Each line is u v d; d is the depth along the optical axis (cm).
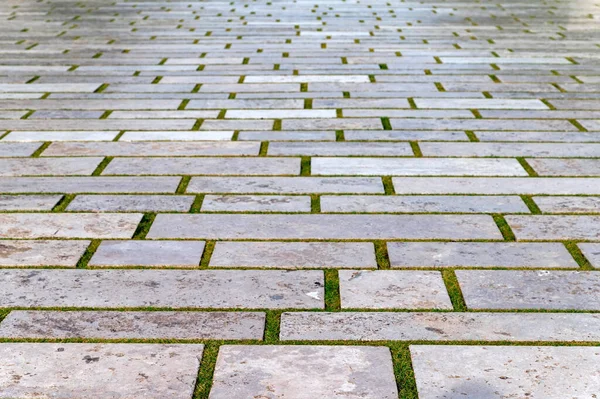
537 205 462
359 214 448
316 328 326
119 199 471
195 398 280
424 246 405
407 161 543
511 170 525
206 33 1110
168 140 593
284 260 389
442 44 1021
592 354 307
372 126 631
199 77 818
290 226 430
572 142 591
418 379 290
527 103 709
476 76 826
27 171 522
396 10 1365
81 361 301
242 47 995
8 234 419
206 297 352
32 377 290
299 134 608
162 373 293
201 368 297
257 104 702
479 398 279
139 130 621
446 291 359
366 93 745
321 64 884
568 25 1203
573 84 789
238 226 430
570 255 396
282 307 343
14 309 341
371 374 293
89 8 1407
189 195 477
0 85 784
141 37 1080
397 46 1004
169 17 1282
